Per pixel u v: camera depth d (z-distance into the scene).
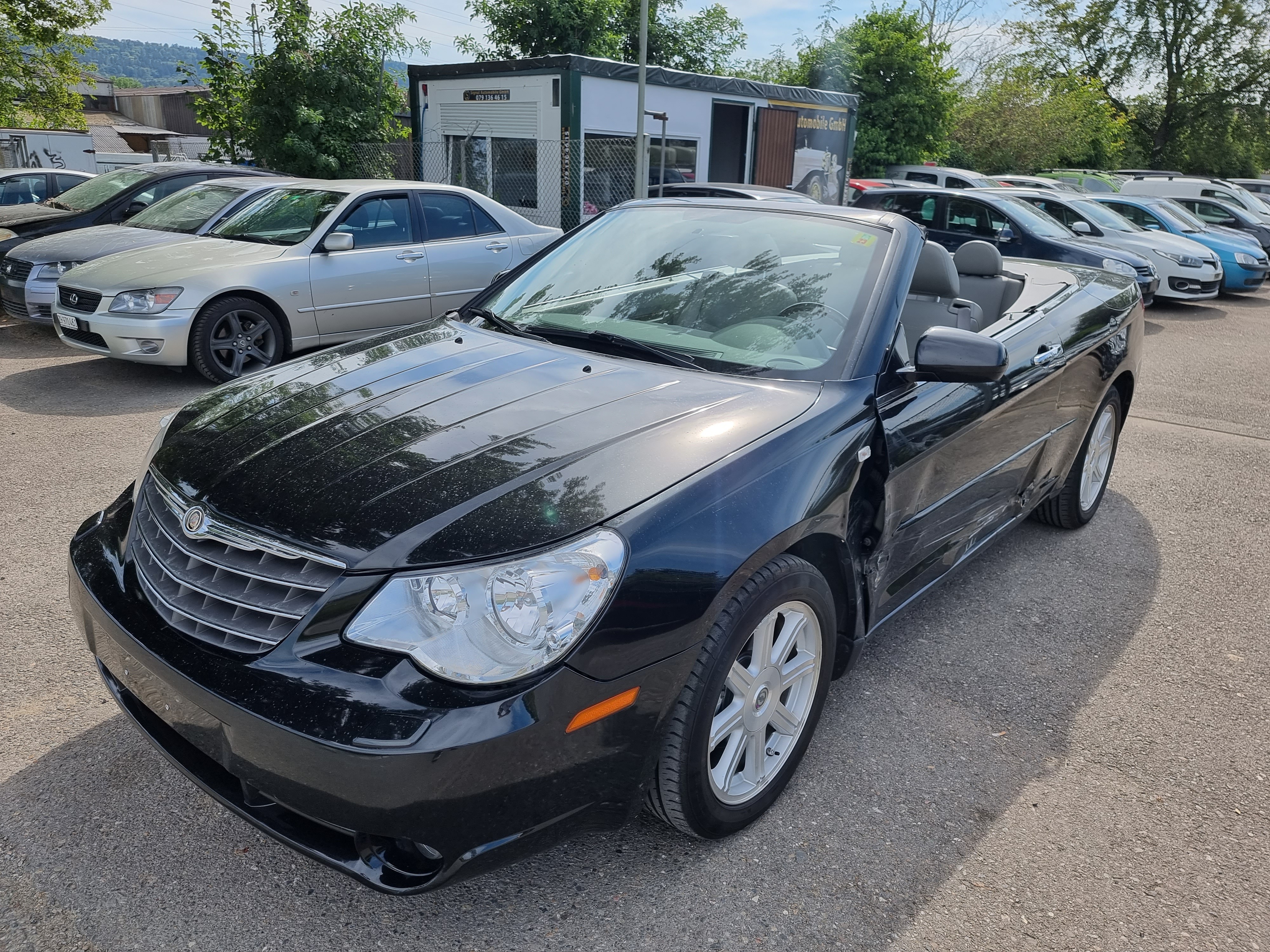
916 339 3.85
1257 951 2.09
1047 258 11.05
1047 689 3.18
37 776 2.46
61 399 6.17
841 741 2.82
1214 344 10.75
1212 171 38.84
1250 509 5.11
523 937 2.03
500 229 8.16
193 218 7.95
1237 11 35.94
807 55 24.66
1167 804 2.60
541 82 13.95
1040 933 2.11
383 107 15.09
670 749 2.07
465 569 1.80
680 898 2.16
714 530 2.05
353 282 7.13
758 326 2.82
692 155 15.91
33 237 8.96
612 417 2.30
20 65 21.50
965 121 29.23
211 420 2.46
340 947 1.98
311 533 1.90
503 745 1.74
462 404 2.37
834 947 2.04
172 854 2.22
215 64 14.29
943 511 3.05
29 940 1.95
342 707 1.73
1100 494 4.75
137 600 2.10
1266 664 3.42
